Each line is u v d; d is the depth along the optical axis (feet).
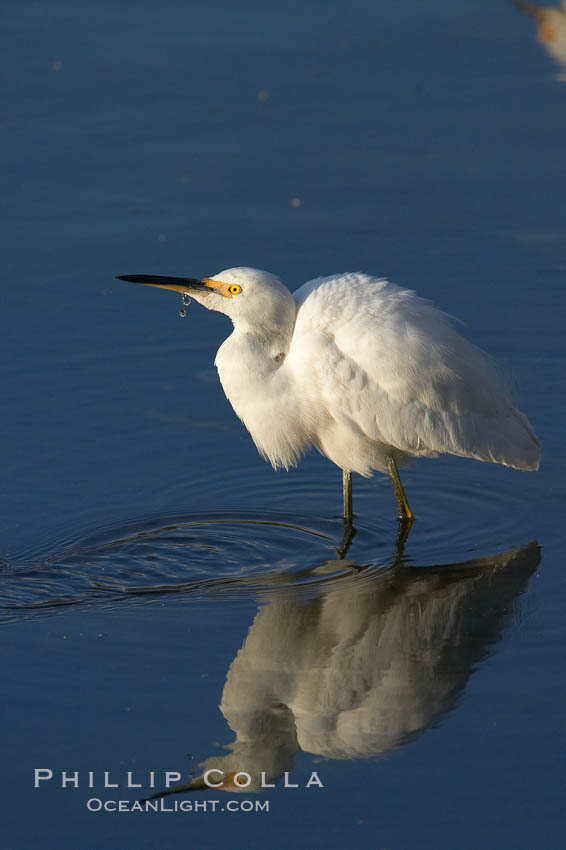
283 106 65.26
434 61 70.28
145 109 64.69
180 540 36.96
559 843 24.00
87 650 30.76
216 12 75.72
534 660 30.17
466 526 38.04
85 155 60.75
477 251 53.88
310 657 30.50
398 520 38.58
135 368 47.19
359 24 74.59
